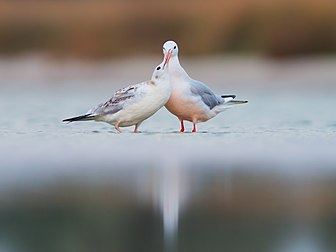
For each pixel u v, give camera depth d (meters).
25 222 8.72
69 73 37.06
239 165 12.24
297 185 10.59
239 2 41.66
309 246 7.81
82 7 42.69
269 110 21.92
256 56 39.69
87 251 7.68
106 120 15.63
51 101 25.39
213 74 35.81
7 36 41.19
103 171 11.69
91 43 40.50
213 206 9.34
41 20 41.84
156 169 11.88
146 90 15.20
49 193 10.10
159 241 7.96
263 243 7.94
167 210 9.15
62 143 14.52
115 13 42.00
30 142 14.62
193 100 15.59
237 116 20.27
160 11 41.78
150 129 16.98
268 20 40.66
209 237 8.09
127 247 7.78
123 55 40.28
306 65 37.31
